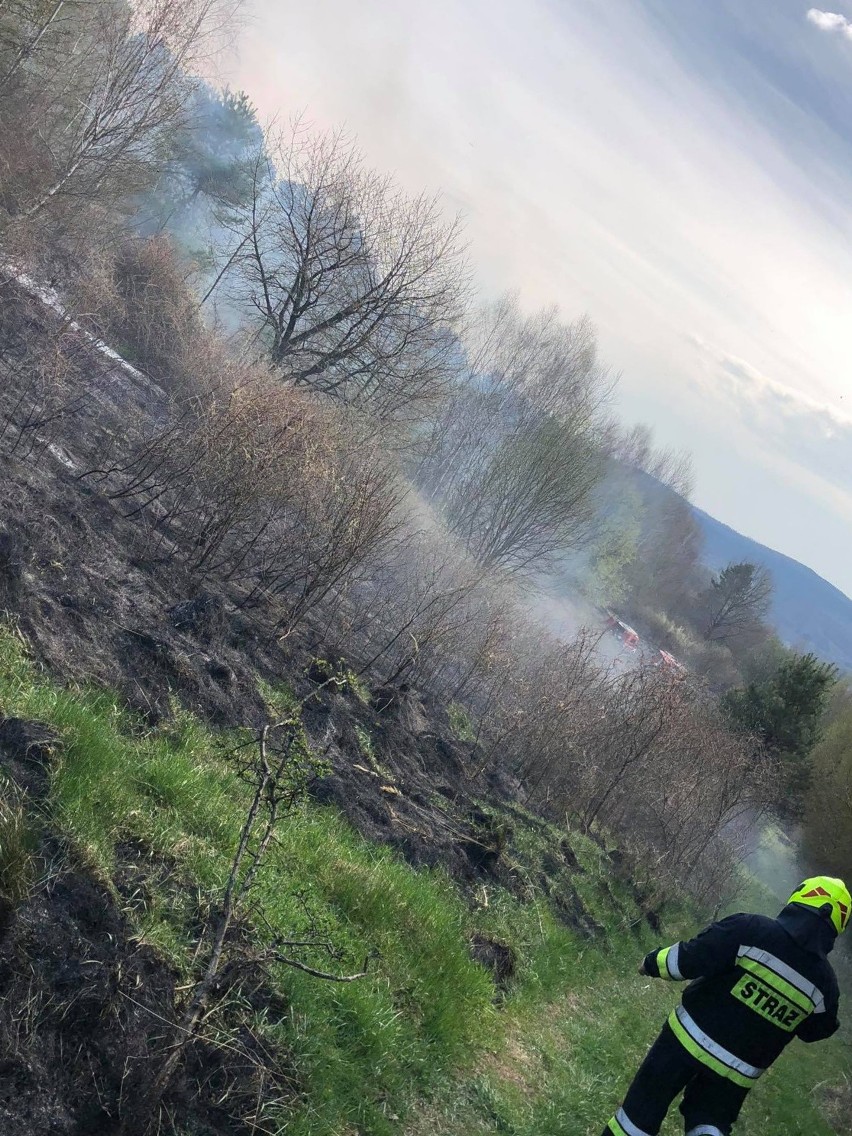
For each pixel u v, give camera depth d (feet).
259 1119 14.38
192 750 22.91
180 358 57.77
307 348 70.90
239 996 15.80
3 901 13.38
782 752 82.02
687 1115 15.35
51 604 23.68
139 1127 12.84
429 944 22.48
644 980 34.47
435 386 74.38
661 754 50.01
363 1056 17.66
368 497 37.73
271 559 39.60
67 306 50.52
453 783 38.45
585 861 42.93
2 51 64.13
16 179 59.31
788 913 15.81
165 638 27.32
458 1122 18.24
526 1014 24.76
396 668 45.73
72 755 17.47
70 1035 13.00
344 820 26.78
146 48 69.87
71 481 34.19
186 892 16.88
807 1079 33.14
